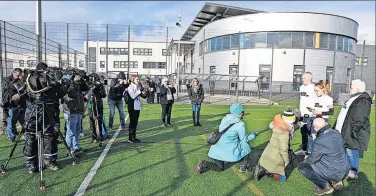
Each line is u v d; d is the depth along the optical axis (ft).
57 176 14.42
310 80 19.15
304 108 18.89
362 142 14.90
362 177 16.19
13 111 20.56
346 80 92.17
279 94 79.61
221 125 15.57
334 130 13.16
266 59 86.99
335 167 12.84
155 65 115.34
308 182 14.93
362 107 14.89
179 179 14.64
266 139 24.61
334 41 88.74
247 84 84.02
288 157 15.83
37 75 14.03
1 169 14.83
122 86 26.50
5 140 21.35
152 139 23.39
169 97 29.63
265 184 14.48
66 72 17.52
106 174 14.96
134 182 14.01
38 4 32.58
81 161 16.98
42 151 13.53
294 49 86.02
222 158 15.11
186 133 26.21
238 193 13.25
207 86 80.79
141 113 39.93
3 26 25.54
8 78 20.51
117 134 24.82
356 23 94.99
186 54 120.06
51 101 14.74
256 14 87.81
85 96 20.54
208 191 13.30
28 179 13.91
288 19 85.66
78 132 18.37
